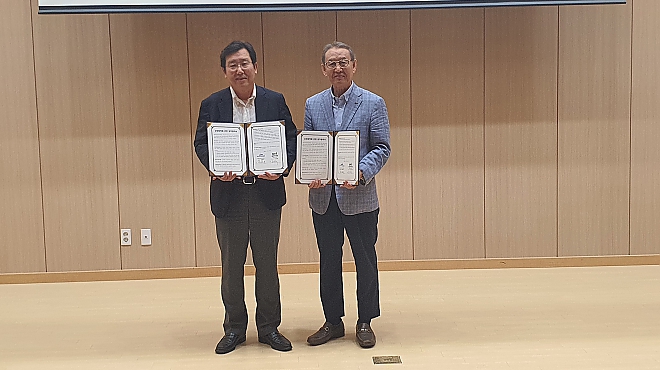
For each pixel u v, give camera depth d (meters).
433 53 4.57
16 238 4.58
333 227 3.10
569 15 4.58
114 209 4.59
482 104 4.62
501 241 4.72
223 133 2.90
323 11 4.48
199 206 4.61
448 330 3.35
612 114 4.65
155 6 4.19
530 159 4.66
